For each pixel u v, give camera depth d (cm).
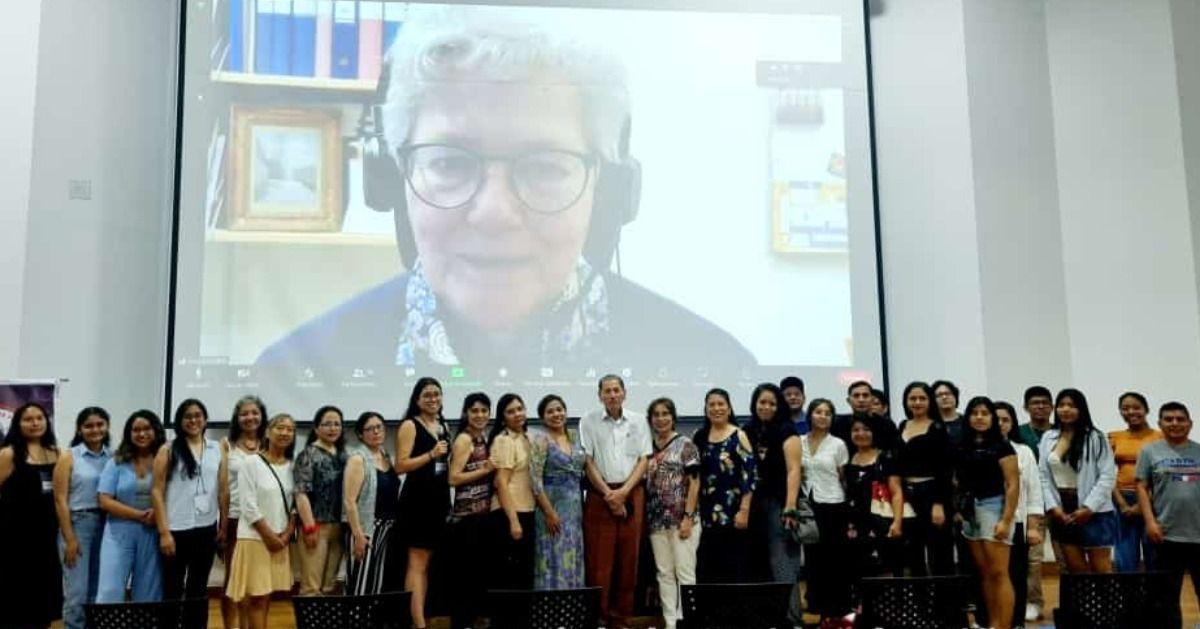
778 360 700
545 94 704
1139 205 723
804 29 737
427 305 677
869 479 499
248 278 668
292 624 544
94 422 496
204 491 479
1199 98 720
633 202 702
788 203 717
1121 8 742
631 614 518
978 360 703
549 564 511
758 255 708
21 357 613
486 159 693
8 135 622
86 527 488
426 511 494
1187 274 705
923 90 742
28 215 623
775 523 520
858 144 729
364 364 668
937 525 482
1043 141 741
